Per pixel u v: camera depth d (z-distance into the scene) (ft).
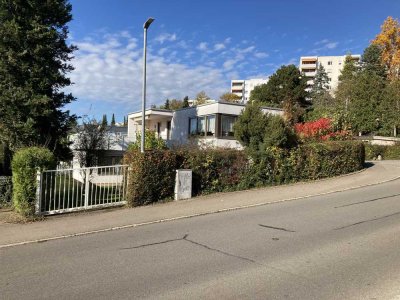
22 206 35.24
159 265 21.16
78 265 21.63
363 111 134.31
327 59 377.50
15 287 18.42
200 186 45.29
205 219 33.88
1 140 50.70
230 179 47.29
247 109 53.31
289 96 160.86
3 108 49.14
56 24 54.08
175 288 17.72
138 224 32.78
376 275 18.66
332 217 32.65
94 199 40.47
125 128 131.85
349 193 45.50
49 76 51.83
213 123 85.87
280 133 50.83
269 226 29.96
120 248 25.04
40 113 50.47
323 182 53.06
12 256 24.02
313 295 16.48
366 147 106.63
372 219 31.37
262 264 20.80
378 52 212.23
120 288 17.93
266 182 50.21
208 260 21.77
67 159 58.39
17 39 49.32
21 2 51.06
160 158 41.86
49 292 17.70
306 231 27.96
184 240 26.53
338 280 18.15
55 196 37.14
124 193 40.55
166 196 42.39
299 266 20.31
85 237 28.86
